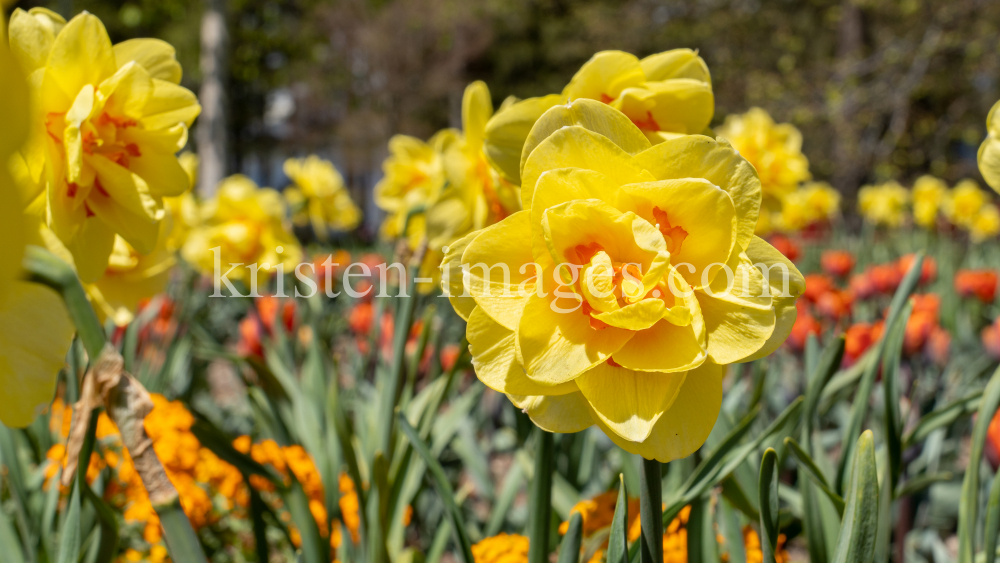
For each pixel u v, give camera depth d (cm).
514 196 47
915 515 72
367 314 113
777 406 97
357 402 86
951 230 295
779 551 53
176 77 41
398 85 684
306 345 114
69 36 36
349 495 63
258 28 512
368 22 664
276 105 850
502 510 64
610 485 58
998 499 42
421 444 47
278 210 97
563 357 34
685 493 44
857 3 419
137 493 59
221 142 365
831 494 42
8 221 22
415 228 65
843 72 424
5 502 62
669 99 40
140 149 39
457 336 179
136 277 43
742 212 34
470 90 48
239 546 61
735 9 468
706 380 34
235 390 168
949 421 53
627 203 34
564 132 34
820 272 246
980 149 43
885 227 340
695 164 34
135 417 33
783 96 433
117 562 58
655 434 34
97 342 33
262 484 60
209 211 97
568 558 40
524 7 780
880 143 457
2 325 32
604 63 40
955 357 130
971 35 400
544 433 43
